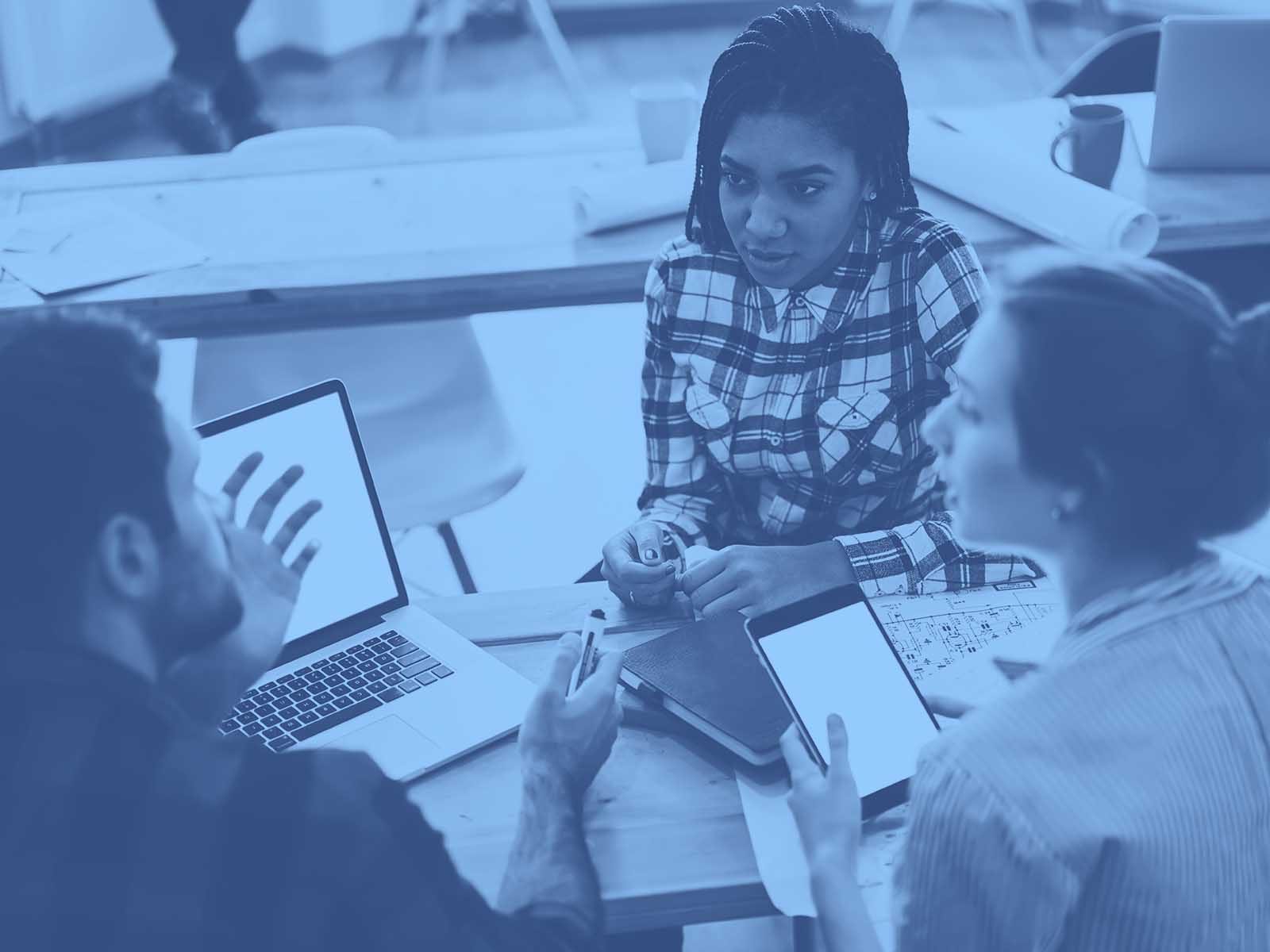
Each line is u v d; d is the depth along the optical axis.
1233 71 2.26
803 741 1.16
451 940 0.78
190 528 0.84
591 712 1.17
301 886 0.75
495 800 1.19
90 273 2.06
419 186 2.39
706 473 1.78
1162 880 0.82
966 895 0.85
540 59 5.71
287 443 1.38
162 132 4.85
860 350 1.67
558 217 2.25
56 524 0.74
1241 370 0.82
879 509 1.75
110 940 0.71
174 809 0.74
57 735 0.73
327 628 1.39
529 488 3.13
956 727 0.88
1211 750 0.84
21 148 4.72
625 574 1.45
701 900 1.08
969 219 2.20
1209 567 0.89
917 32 5.91
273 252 2.14
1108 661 0.86
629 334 3.82
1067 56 5.57
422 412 2.43
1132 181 2.31
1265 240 2.16
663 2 6.17
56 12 4.78
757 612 1.42
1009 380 0.86
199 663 1.06
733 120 1.50
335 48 5.67
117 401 0.77
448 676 1.33
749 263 1.60
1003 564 1.47
